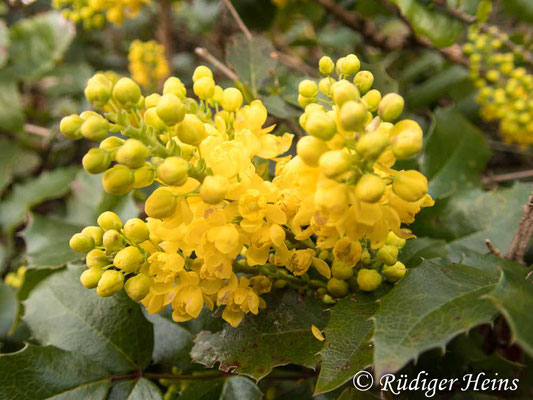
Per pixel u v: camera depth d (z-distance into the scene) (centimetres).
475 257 12
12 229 23
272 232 10
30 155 29
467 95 25
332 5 25
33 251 18
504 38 21
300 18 33
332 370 10
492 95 22
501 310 8
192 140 10
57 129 26
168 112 9
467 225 16
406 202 10
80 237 11
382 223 10
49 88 30
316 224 10
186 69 35
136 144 9
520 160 31
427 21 18
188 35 39
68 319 14
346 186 9
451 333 8
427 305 9
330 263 12
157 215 9
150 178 10
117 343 14
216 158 10
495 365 14
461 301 9
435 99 24
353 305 11
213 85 11
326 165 9
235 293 11
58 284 14
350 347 10
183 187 10
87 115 9
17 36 28
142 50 28
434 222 16
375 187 9
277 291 13
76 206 20
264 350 12
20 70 28
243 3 24
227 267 10
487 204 16
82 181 20
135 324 14
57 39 28
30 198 23
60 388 13
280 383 16
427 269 10
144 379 13
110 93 10
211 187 9
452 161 18
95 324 14
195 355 12
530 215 12
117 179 9
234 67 17
